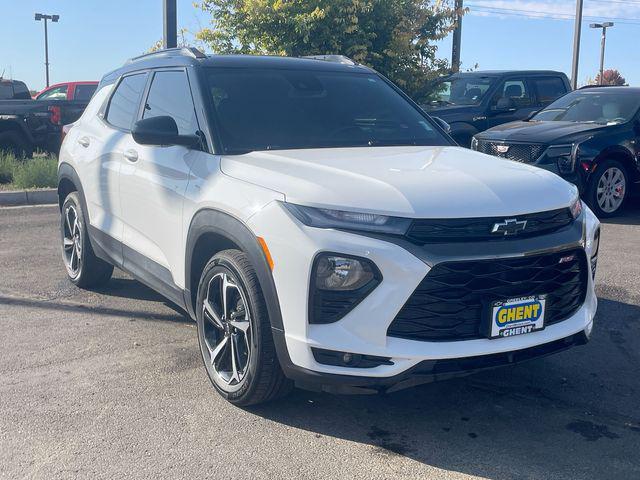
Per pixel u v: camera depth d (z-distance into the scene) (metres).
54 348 4.90
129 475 3.34
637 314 5.61
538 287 3.61
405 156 4.28
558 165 9.43
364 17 13.76
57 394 4.18
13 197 10.77
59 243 8.10
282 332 3.56
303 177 3.73
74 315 5.62
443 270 3.37
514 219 3.52
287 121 4.65
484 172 3.92
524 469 3.40
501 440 3.68
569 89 14.11
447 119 12.76
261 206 3.68
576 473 3.37
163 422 3.85
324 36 13.38
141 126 4.33
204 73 4.79
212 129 4.41
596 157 9.40
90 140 5.91
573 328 3.77
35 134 13.81
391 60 14.09
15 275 6.76
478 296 3.47
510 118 13.17
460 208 3.46
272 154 4.23
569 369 4.58
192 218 4.22
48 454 3.53
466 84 13.70
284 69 5.11
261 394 3.83
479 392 4.25
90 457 3.50
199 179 4.25
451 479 3.31
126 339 5.09
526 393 4.23
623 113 10.03
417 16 14.35
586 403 4.11
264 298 3.67
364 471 3.38
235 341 3.98
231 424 3.84
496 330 3.49
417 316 3.39
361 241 3.38
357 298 3.38
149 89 5.32
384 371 3.37
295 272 3.47
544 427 3.82
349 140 4.68
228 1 13.68
